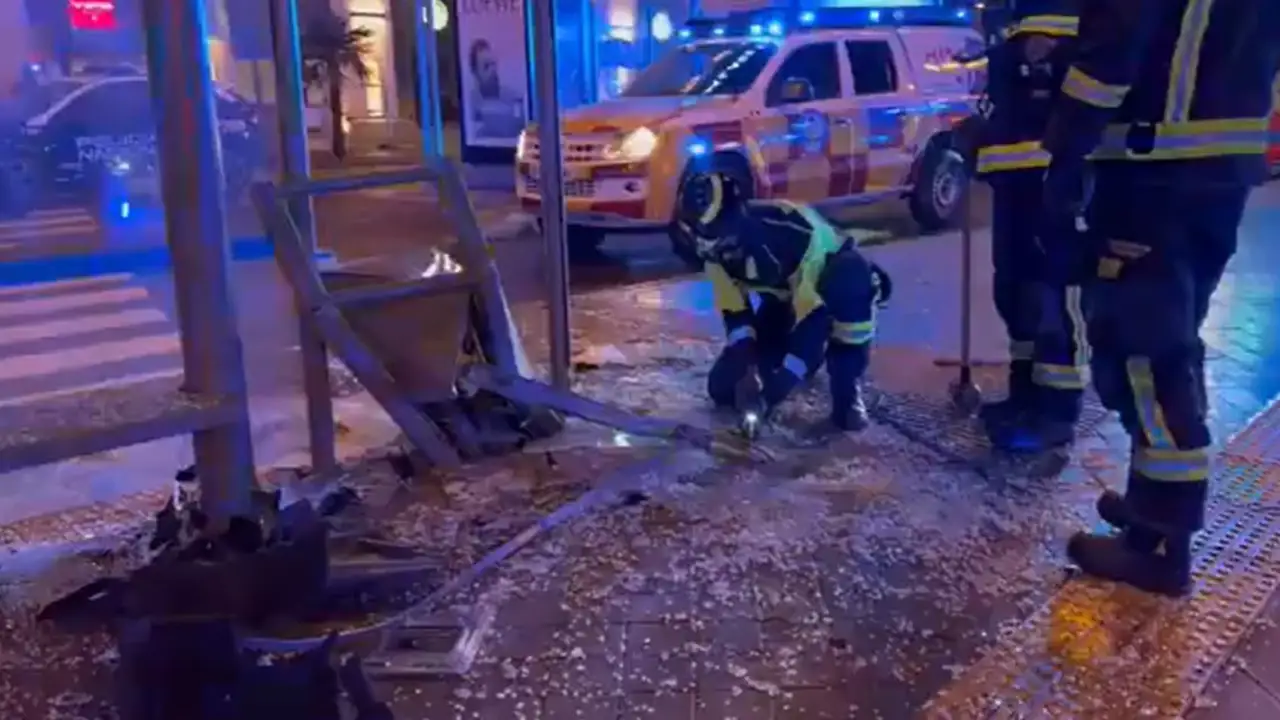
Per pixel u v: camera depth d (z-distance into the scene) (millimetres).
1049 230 4195
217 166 2689
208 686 2514
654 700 2805
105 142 14273
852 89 10148
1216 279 3281
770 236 4656
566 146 9188
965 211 4906
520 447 4598
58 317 8086
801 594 3324
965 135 4547
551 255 5020
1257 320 6547
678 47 10680
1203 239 3189
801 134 9672
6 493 4348
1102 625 3100
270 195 4211
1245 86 3066
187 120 2613
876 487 4113
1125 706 2730
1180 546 3230
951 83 10805
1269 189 12648
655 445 4578
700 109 9328
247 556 2789
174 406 2725
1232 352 5836
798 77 9852
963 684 2838
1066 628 3080
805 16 10766
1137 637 3035
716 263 4832
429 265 4832
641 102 9641
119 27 15789
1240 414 4824
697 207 4754
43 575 3516
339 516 3920
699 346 6363
